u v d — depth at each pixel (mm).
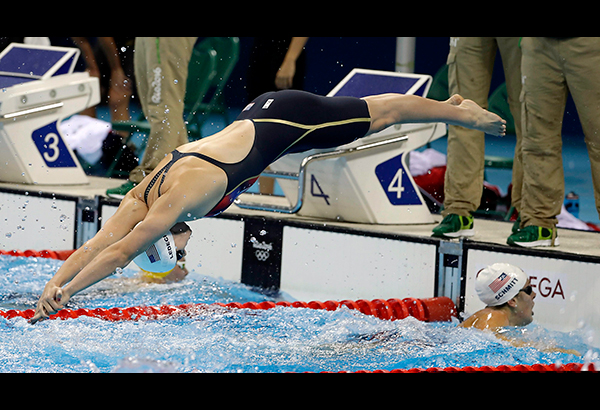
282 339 12094
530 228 14211
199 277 17219
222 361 10750
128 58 26734
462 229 15367
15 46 22016
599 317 13227
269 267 16906
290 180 17438
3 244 19734
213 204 11047
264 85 24031
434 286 15070
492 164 19703
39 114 20312
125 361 10445
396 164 16859
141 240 10336
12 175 20531
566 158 23219
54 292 10164
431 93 21344
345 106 12273
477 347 12180
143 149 24609
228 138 11492
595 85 12984
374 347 11961
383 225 16781
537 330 13352
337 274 16125
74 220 18859
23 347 10820
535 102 13734
